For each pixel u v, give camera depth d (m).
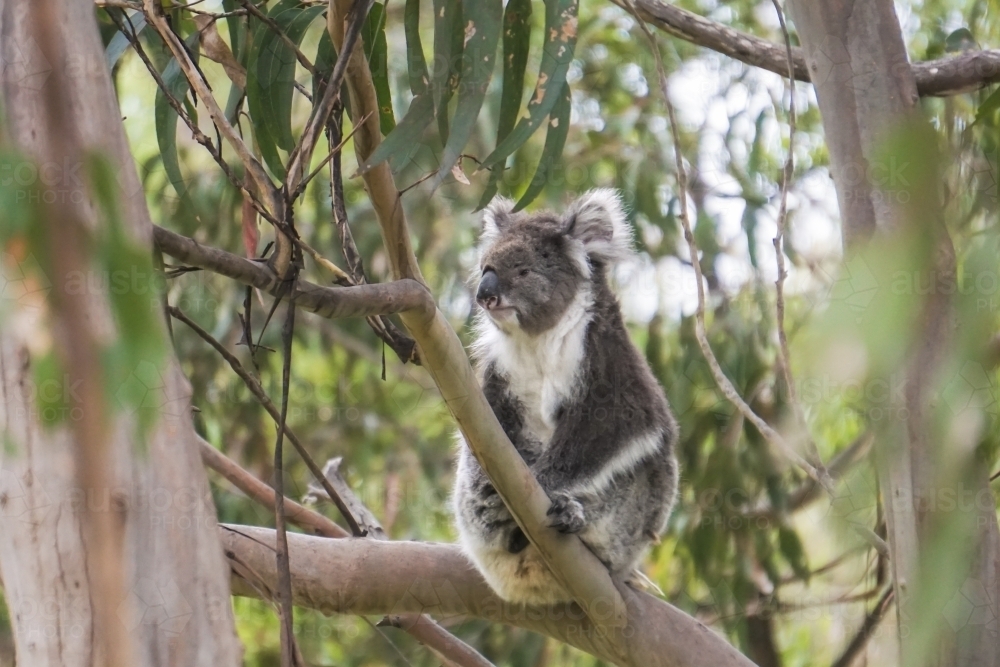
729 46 10.59
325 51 7.98
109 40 8.80
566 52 7.04
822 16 7.27
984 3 12.87
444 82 6.93
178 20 8.73
